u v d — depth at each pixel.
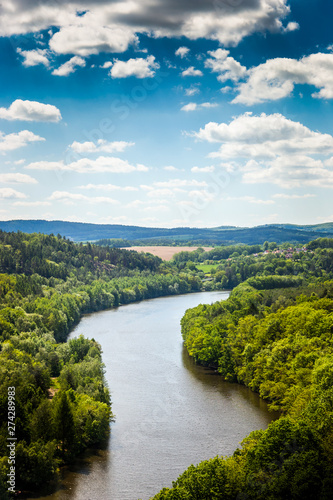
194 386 118.94
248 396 111.50
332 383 81.44
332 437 63.97
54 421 81.69
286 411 97.12
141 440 88.38
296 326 120.12
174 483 61.69
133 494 71.44
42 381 101.31
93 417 89.38
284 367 105.50
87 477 76.50
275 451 61.81
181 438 89.06
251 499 58.28
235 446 85.38
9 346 113.88
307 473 58.47
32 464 73.38
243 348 125.06
